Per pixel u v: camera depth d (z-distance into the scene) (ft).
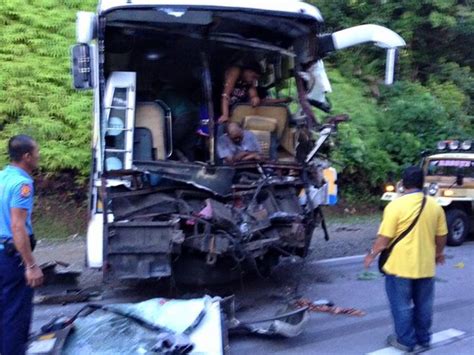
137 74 25.07
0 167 35.76
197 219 20.75
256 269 23.57
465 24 58.90
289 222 22.77
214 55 25.66
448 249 34.32
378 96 53.72
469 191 34.96
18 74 39.40
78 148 38.09
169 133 23.36
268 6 22.65
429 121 50.37
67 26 42.47
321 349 18.95
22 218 15.28
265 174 23.39
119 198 20.76
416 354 18.58
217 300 19.29
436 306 23.44
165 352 16.31
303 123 25.17
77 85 21.31
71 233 35.04
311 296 24.63
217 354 16.97
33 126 37.70
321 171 25.55
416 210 18.20
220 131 24.38
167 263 20.25
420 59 61.16
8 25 41.98
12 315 15.72
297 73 25.82
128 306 18.92
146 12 21.59
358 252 32.65
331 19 55.98
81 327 18.02
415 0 57.47
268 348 18.99
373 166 46.83
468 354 18.66
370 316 22.20
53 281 24.71
